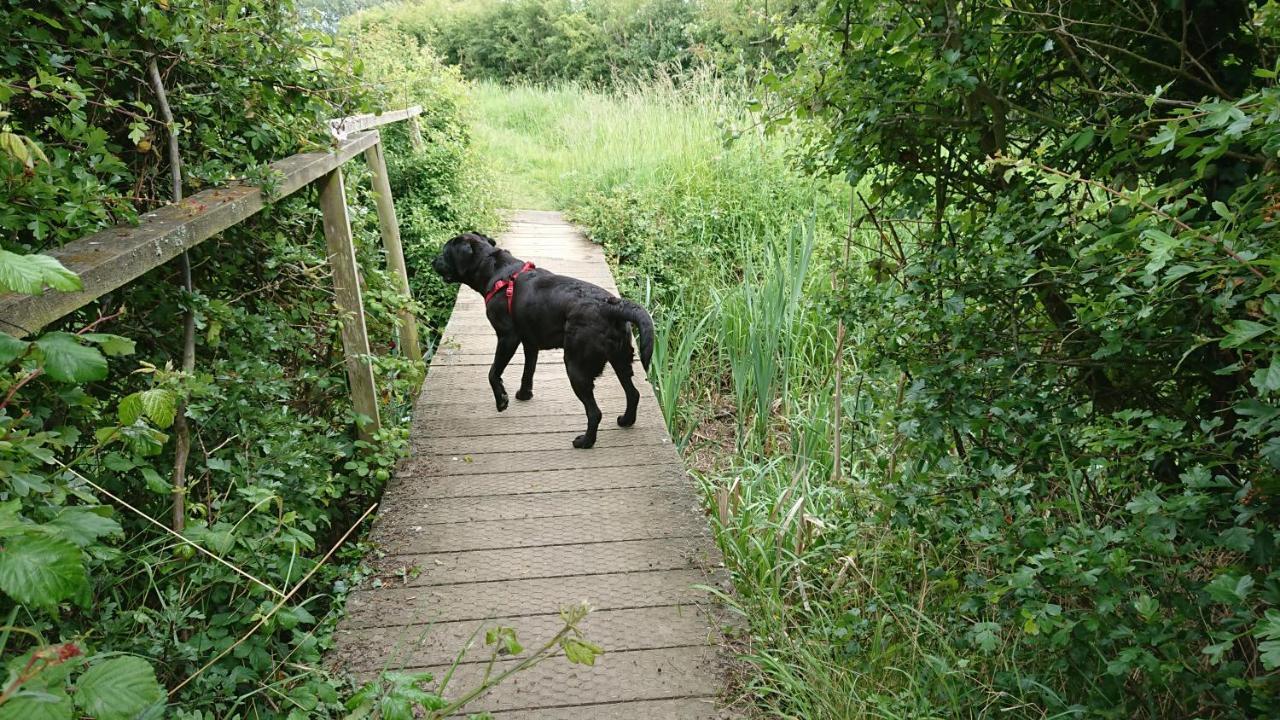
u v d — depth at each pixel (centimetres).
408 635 256
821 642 265
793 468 415
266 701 212
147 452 154
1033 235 206
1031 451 218
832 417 438
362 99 342
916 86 237
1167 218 148
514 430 418
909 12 221
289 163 303
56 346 120
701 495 394
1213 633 162
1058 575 190
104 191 203
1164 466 216
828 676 240
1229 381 201
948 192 265
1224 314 156
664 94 1209
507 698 228
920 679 241
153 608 212
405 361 387
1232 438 195
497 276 427
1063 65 232
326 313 349
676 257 766
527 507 340
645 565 296
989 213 246
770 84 257
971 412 216
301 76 313
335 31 515
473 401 456
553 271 704
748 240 770
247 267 318
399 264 524
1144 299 171
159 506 227
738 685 235
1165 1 195
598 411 394
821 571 312
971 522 221
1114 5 202
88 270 157
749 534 340
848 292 262
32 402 167
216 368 258
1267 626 136
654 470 373
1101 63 217
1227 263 138
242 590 222
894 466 296
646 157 1007
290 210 331
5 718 96
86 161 212
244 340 292
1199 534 168
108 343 129
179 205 228
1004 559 210
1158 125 201
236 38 269
